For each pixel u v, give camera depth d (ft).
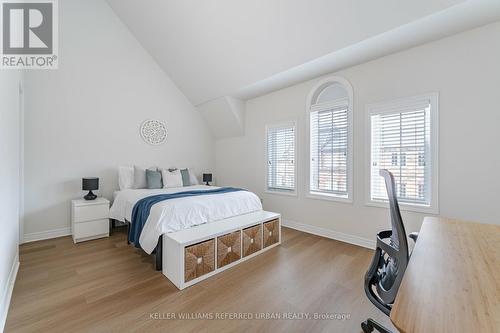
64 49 11.07
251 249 8.70
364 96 9.58
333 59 9.20
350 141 10.05
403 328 1.71
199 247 6.97
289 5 7.70
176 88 15.24
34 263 8.04
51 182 10.73
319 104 11.26
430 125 7.97
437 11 6.26
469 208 7.30
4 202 5.47
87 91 11.73
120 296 6.13
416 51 8.21
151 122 14.06
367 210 9.65
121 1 11.70
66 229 11.08
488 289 2.24
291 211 12.64
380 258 4.38
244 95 13.96
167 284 6.75
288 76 11.01
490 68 6.89
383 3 6.54
